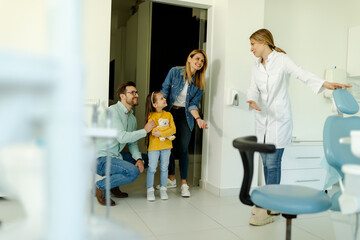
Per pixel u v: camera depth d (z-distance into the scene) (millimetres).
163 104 2842
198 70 3045
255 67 2488
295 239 2041
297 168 3207
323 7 3850
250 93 2520
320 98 3883
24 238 278
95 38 2867
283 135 2365
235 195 3109
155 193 3107
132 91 2766
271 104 2387
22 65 226
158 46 4051
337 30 3951
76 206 256
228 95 3049
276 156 2381
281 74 2338
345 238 1445
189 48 3539
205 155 3369
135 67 3936
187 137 3059
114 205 2674
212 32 3287
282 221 2375
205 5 3268
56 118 245
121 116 2770
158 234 2059
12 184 327
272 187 1387
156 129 2789
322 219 2451
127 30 3992
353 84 3953
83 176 264
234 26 3062
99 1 2871
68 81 248
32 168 323
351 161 1476
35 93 238
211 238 2012
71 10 254
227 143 3088
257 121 2490
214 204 2787
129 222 2270
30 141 245
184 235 2053
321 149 3314
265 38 2350
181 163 3047
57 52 249
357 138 915
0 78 218
